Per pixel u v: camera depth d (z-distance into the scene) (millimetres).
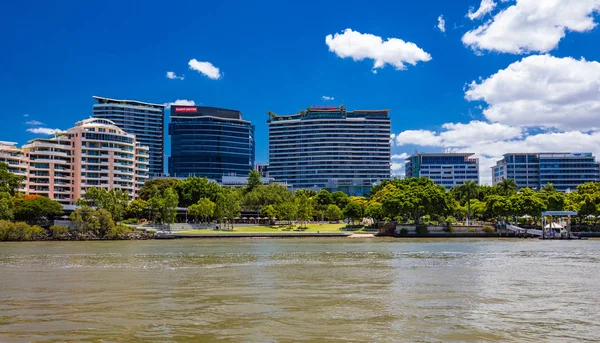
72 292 49938
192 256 96500
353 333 32844
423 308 41469
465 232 189625
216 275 64562
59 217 187125
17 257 93375
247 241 162250
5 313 39250
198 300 45281
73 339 31391
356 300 45375
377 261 85375
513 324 35531
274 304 43250
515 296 47719
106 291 50625
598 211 185000
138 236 173500
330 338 31578
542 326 34938
